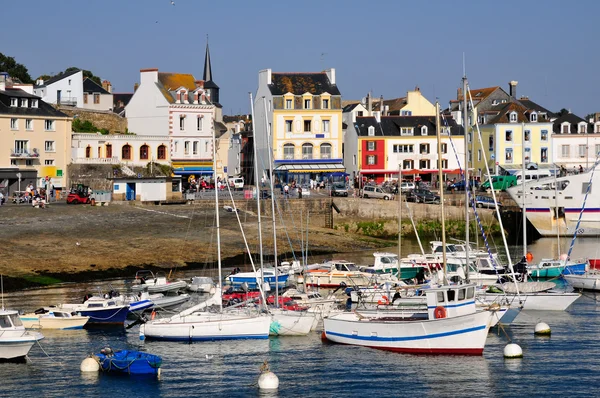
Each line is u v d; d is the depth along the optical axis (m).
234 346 51.91
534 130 131.12
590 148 133.62
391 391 43.72
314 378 45.72
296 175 124.44
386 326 50.56
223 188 117.38
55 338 53.62
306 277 70.44
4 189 105.44
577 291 68.69
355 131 129.50
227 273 75.88
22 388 43.97
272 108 124.50
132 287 66.31
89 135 115.00
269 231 92.62
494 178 115.75
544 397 42.78
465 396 42.97
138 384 44.75
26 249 77.00
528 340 52.78
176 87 124.69
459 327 49.00
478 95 145.50
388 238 103.56
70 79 136.00
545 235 101.75
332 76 128.25
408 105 143.12
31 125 108.88
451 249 77.69
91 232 84.75
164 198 101.38
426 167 131.12
